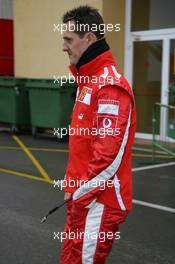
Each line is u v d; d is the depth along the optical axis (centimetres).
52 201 725
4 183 845
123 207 291
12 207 691
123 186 290
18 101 1459
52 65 1532
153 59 1360
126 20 1408
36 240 557
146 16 1365
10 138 1411
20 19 1642
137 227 607
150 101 1381
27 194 767
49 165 1009
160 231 594
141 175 917
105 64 286
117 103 276
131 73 1415
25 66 1642
